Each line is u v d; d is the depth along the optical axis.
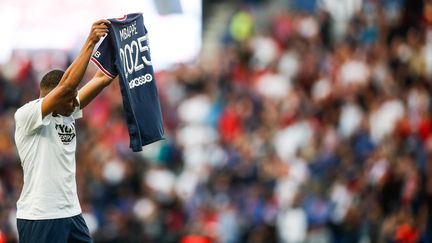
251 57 81.12
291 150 65.50
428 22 71.81
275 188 61.97
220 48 89.31
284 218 59.75
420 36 70.50
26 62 87.62
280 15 87.06
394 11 76.31
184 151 72.44
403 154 56.38
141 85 33.81
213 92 77.50
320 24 78.38
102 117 79.19
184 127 75.62
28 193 33.03
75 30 88.00
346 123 64.44
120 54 33.44
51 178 32.81
